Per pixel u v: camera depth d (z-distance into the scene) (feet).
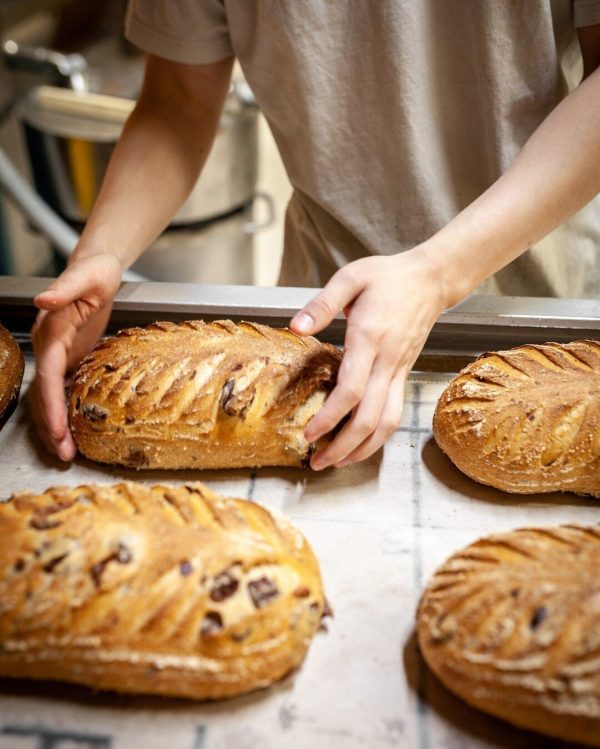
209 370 2.73
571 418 2.61
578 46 3.14
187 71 3.29
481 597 2.18
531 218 2.70
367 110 3.05
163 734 2.14
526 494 2.65
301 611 2.22
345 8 2.90
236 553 2.23
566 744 2.11
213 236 5.26
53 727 2.15
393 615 2.35
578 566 2.18
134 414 2.68
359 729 2.14
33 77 5.67
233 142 4.94
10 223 6.41
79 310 2.85
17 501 2.35
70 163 4.97
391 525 2.57
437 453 2.78
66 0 6.01
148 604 2.17
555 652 2.07
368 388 2.55
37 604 2.17
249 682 2.17
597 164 2.70
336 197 3.23
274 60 3.11
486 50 2.91
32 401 2.94
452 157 3.18
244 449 2.69
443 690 2.21
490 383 2.73
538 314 2.91
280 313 2.97
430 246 2.68
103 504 2.33
